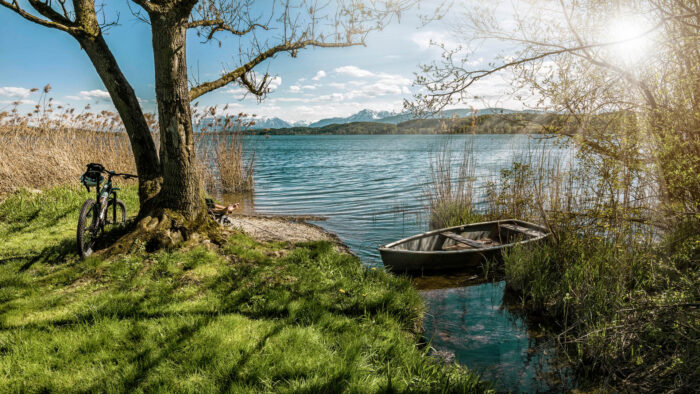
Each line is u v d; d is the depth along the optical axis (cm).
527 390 404
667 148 432
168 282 534
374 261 829
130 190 1213
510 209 992
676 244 505
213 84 751
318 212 1367
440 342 503
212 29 790
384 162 3781
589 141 515
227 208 818
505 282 721
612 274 557
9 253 643
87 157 1345
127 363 341
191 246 646
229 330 402
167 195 668
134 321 412
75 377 320
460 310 602
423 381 360
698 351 365
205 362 346
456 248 898
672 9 419
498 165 2522
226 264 612
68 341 367
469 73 454
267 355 362
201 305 466
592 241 647
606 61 467
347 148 7731
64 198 1032
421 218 1257
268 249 720
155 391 304
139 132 704
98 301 463
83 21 621
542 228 831
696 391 352
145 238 634
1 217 879
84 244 607
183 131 646
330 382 328
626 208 516
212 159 1770
